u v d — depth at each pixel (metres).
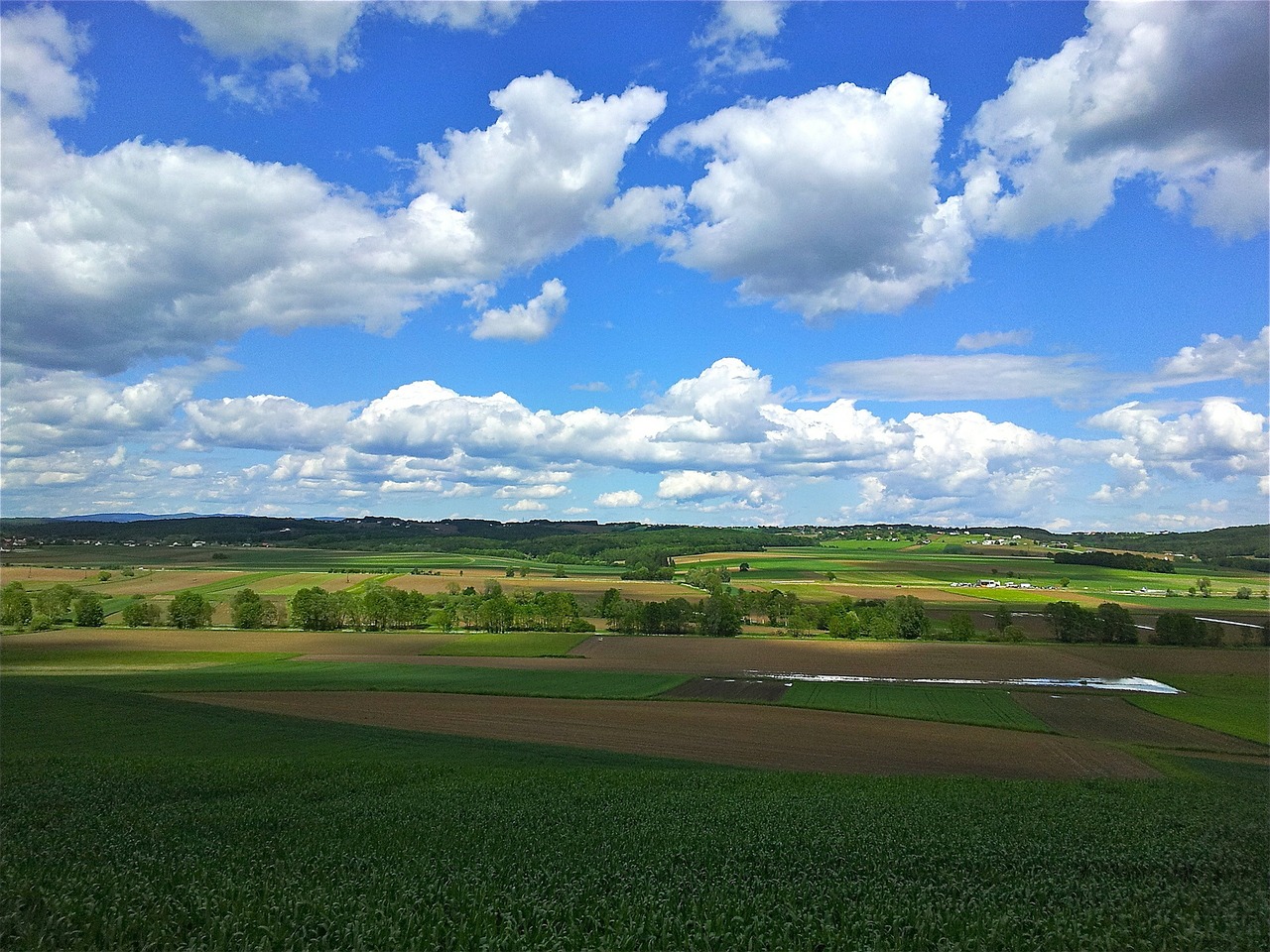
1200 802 33.66
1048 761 47.97
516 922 15.94
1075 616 108.88
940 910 17.44
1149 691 75.44
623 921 16.06
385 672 78.44
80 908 15.17
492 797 30.95
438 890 17.72
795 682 76.69
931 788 36.03
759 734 53.44
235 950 14.09
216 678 72.62
